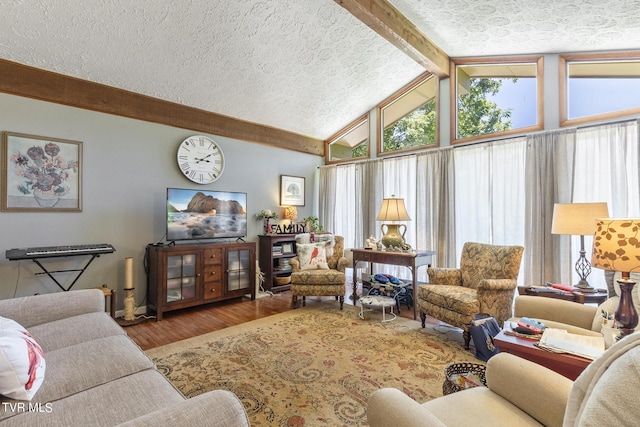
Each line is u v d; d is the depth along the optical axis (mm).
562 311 2029
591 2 2455
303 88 4172
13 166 2928
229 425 796
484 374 1621
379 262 3752
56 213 3154
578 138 3230
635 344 617
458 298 2709
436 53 3855
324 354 2510
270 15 2920
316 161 5859
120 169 3564
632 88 3133
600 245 1528
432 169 4289
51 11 2451
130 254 3629
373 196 5004
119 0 2473
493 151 3807
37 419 995
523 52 3629
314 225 5426
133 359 1406
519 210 3594
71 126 3242
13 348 1092
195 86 3707
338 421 1700
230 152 4578
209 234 4016
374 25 3031
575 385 708
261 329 3090
